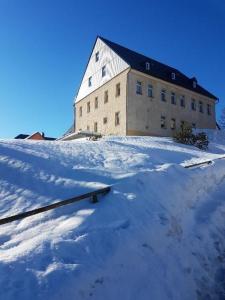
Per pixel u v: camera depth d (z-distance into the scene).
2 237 4.99
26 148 9.78
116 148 11.77
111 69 31.95
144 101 30.17
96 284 4.00
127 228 5.29
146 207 6.25
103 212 5.68
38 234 4.98
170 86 33.16
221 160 12.09
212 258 5.98
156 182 7.45
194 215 7.36
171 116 32.69
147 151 12.02
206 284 5.23
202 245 6.25
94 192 6.19
